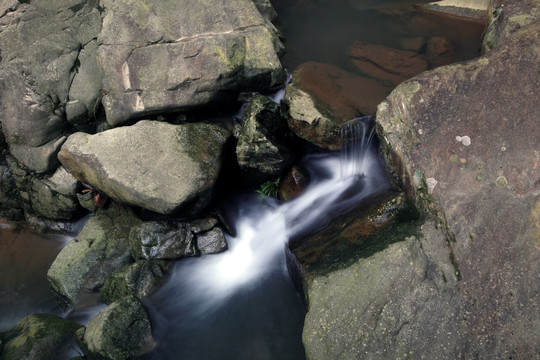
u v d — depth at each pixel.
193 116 2.65
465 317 1.72
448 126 1.97
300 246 2.25
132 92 2.57
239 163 2.55
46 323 2.21
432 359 1.68
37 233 2.90
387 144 2.12
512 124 1.90
